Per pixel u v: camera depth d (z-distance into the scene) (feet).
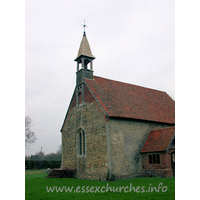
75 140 82.23
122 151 67.97
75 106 85.15
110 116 66.39
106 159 64.80
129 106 78.23
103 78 88.63
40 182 67.56
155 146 69.05
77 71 85.15
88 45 86.22
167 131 70.79
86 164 73.72
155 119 79.20
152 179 61.82
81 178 75.20
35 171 126.93
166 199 38.47
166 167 64.49
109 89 82.58
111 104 73.10
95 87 78.74
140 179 63.36
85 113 77.82
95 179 68.08
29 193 48.32
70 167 83.51
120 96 82.02
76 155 80.12
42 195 45.78
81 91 81.00
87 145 74.43
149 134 76.13
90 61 85.05
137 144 72.38
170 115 88.38
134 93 90.84
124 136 69.67
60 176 80.12
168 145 65.26
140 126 75.00
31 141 162.81
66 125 90.68
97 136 69.87
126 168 67.51
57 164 149.59
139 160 71.41
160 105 92.94
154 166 67.87
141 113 77.92
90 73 83.66
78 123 81.41
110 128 66.95
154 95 99.30
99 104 71.15
